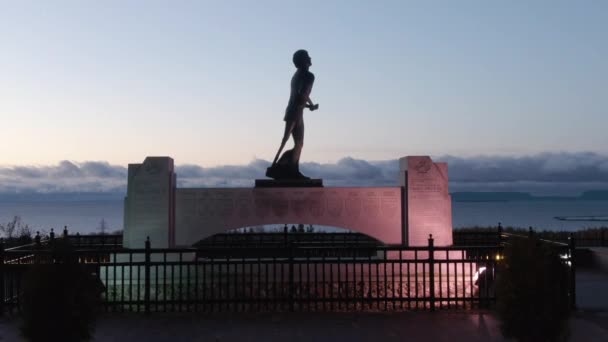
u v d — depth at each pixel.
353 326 9.31
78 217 130.12
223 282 13.45
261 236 18.31
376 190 15.13
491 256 11.67
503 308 7.83
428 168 14.95
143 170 14.53
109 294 13.02
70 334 7.20
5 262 10.38
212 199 15.00
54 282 7.16
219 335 8.77
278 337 8.65
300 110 16.06
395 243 15.05
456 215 142.62
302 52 16.27
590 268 17.69
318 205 15.08
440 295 10.61
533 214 153.50
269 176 16.03
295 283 13.24
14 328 9.12
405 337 8.63
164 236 14.38
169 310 10.81
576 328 9.16
